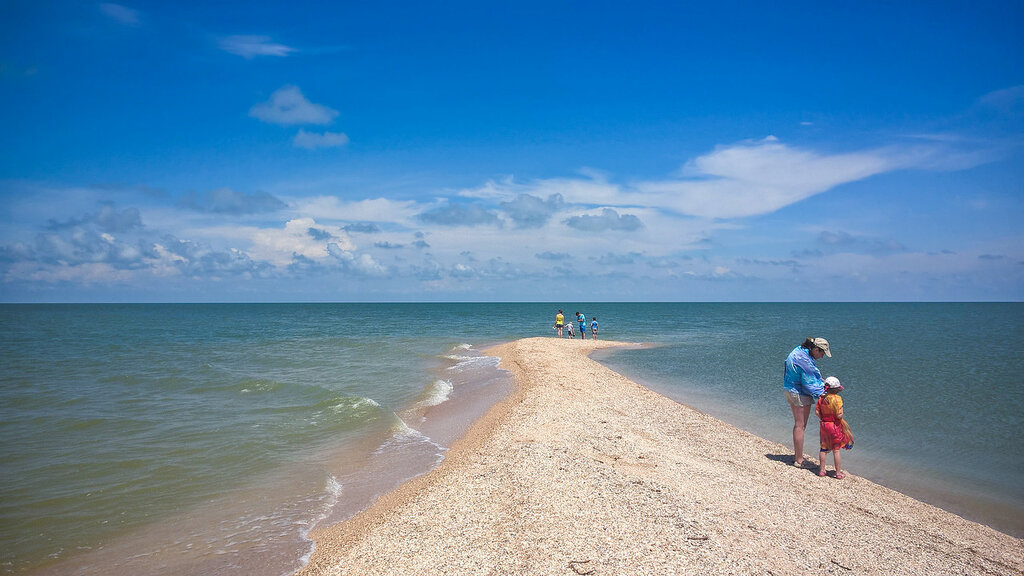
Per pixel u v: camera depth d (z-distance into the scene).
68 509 8.00
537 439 10.51
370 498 8.46
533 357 25.48
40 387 18.77
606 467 8.73
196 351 32.97
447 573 5.25
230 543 6.90
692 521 6.52
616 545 5.76
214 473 9.63
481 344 38.12
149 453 10.76
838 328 59.91
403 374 22.31
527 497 7.23
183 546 6.83
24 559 6.50
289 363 26.31
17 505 8.12
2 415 14.18
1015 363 24.97
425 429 13.04
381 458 10.60
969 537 6.88
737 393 17.89
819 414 9.27
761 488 8.23
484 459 9.29
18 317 102.25
